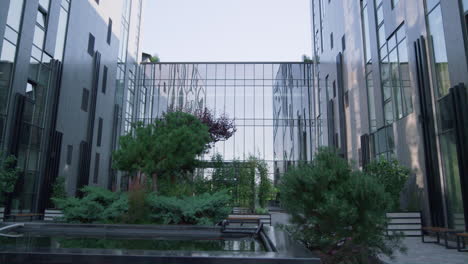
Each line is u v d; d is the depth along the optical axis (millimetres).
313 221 5008
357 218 4809
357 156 18922
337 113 22359
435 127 11602
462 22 10086
